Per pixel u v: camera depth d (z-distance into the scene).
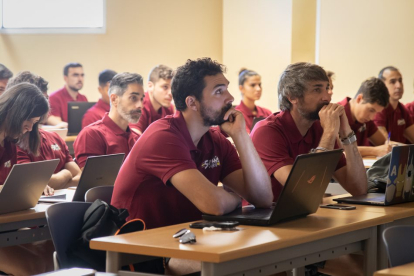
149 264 2.17
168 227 2.07
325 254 2.07
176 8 8.41
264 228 2.04
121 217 2.28
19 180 2.74
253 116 7.22
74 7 8.30
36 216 2.78
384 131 6.05
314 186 2.23
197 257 1.66
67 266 2.21
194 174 2.26
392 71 6.42
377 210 2.46
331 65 7.65
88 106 6.48
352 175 2.90
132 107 4.07
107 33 8.34
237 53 8.05
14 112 3.19
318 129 3.00
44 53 8.31
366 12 7.51
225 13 8.08
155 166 2.32
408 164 2.66
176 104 2.45
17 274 2.74
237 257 1.68
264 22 7.88
